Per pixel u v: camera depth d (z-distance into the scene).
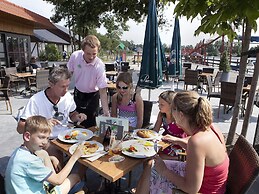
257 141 2.86
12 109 5.75
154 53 3.61
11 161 1.48
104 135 2.08
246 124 2.94
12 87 8.38
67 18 13.46
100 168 1.62
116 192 2.35
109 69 10.95
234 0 1.32
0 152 3.35
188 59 26.92
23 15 8.30
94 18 11.94
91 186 2.53
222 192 1.55
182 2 1.71
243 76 2.89
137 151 1.85
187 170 1.46
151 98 7.43
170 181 1.66
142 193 1.94
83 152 1.80
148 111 3.12
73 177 1.84
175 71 6.25
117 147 1.89
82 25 12.10
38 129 1.51
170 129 2.34
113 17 12.97
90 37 2.78
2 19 8.33
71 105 2.47
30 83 7.48
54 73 2.10
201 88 8.59
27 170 1.46
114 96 2.78
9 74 7.39
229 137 3.12
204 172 1.49
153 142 2.07
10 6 7.88
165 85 9.91
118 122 2.06
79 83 3.18
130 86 2.68
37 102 2.17
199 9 1.57
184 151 2.24
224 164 1.51
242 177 1.56
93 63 2.96
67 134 2.16
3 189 1.51
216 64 20.00
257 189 2.42
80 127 2.53
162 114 2.60
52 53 23.78
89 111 3.29
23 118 2.11
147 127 2.85
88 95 3.24
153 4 3.52
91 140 2.09
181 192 1.52
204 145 1.41
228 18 1.35
